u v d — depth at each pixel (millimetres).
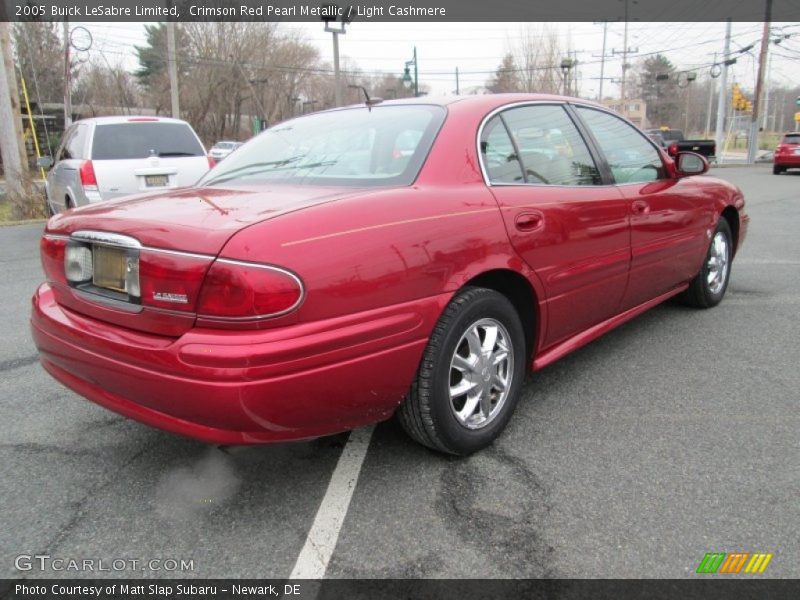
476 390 2752
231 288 1992
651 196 3822
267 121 54875
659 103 86250
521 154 3088
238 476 2682
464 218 2590
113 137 8320
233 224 2121
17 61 36844
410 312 2357
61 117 40469
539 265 2924
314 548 2217
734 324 4648
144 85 54719
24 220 11836
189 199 2617
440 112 2982
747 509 2383
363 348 2227
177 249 2090
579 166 3426
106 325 2344
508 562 2127
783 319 4742
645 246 3775
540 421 3143
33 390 3648
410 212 2428
